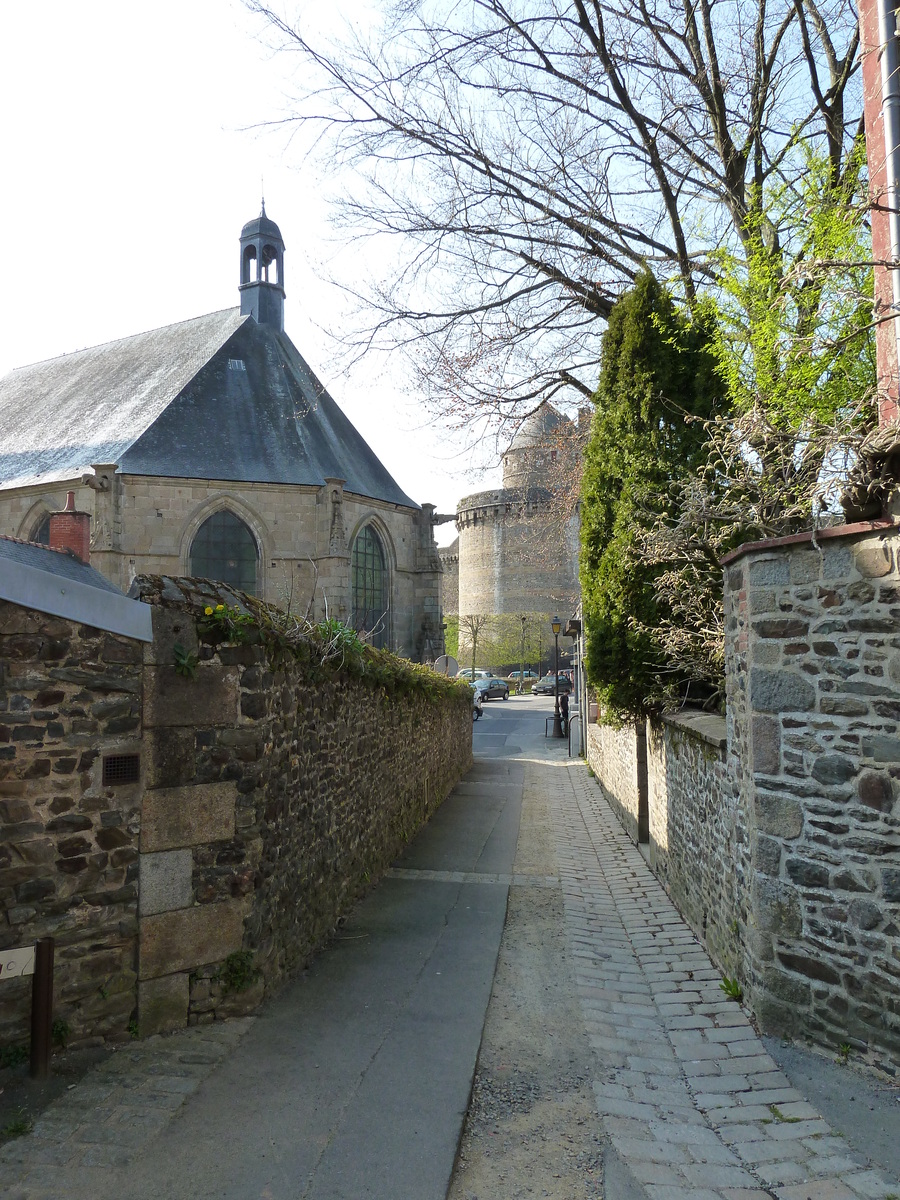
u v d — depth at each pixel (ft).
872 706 14.39
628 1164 11.69
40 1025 13.53
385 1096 13.34
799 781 15.57
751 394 24.77
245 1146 11.87
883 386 15.70
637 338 31.68
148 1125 12.37
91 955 14.65
